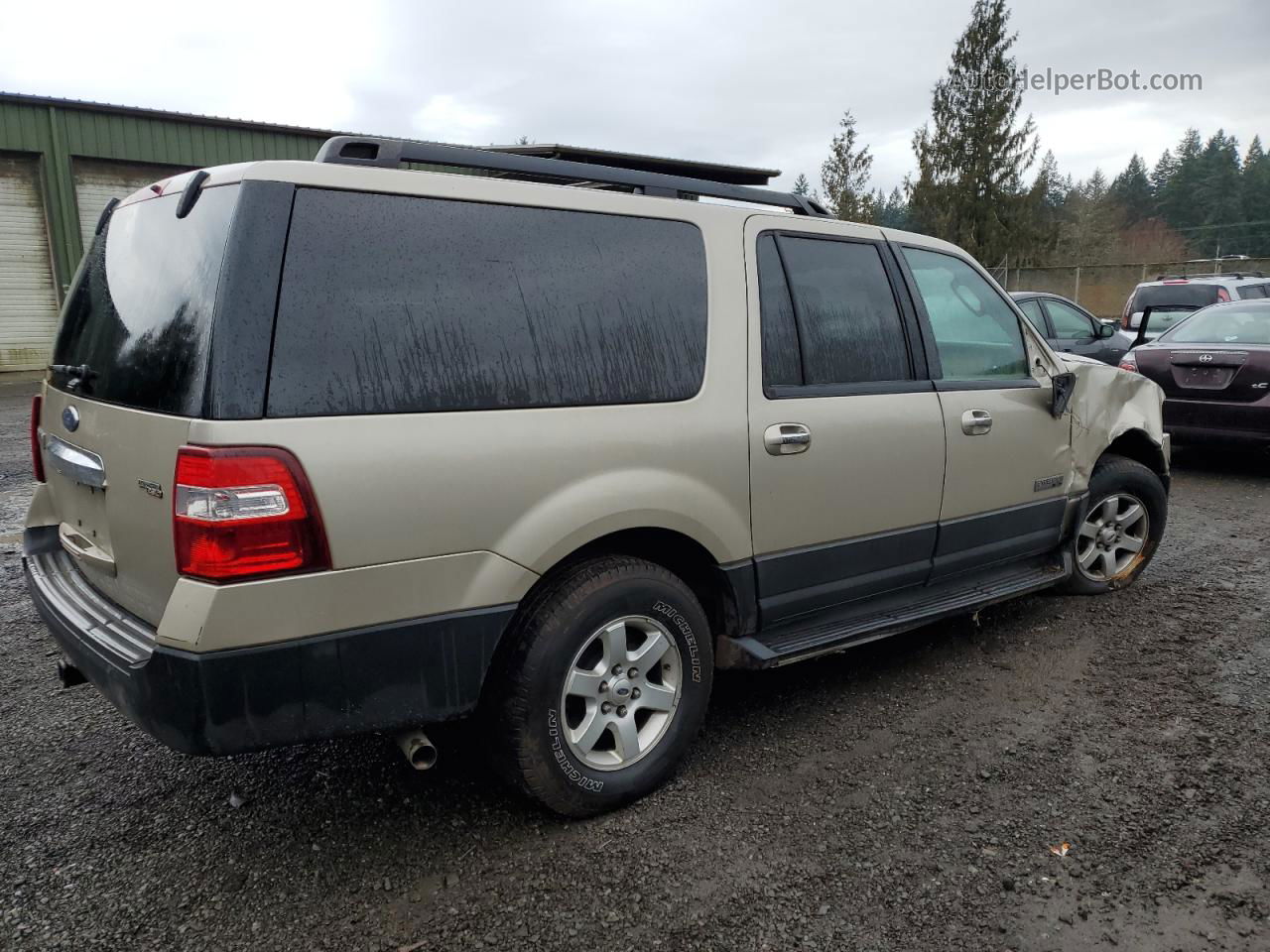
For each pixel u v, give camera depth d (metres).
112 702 2.40
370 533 2.30
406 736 2.51
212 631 2.14
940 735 3.36
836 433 3.31
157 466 2.26
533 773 2.65
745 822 2.80
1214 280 14.29
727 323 3.07
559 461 2.62
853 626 3.48
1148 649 4.14
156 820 2.84
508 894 2.47
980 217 33.31
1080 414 4.41
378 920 2.37
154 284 2.51
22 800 2.95
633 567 2.81
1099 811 2.83
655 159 3.94
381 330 2.36
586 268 2.78
